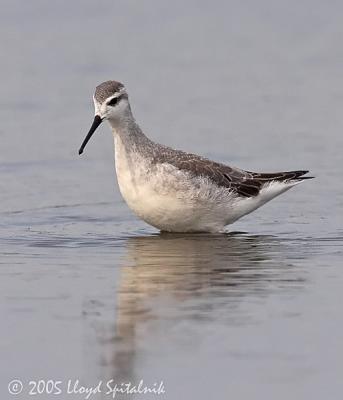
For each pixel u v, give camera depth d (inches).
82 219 835.4
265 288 632.4
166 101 1168.2
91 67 1272.1
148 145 773.9
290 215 847.1
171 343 537.6
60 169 968.9
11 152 1009.5
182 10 1515.7
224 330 553.9
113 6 1515.7
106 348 534.0
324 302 601.9
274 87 1222.3
